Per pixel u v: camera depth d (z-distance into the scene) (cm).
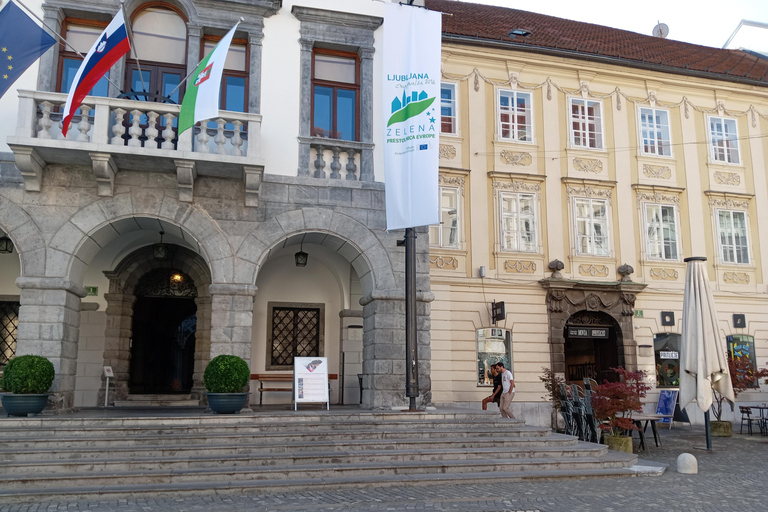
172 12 1344
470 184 1864
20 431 951
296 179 1304
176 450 917
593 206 1964
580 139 1994
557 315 1853
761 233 2111
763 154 2161
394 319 1311
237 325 1221
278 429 1039
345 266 1633
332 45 1397
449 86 1903
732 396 1289
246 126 1295
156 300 1611
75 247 1173
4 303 1446
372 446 1002
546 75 1988
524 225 1897
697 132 2105
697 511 735
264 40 1347
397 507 741
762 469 1075
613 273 1942
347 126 1401
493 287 1831
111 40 1105
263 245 1265
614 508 745
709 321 1279
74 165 1198
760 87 2170
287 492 823
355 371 1620
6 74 1098
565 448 1054
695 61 2241
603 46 2153
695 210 2056
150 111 1189
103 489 784
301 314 1647
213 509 719
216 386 1106
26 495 759
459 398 1750
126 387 1488
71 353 1188
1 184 1166
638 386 1330
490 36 1948
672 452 1295
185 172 1183
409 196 1225
